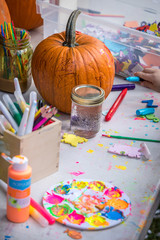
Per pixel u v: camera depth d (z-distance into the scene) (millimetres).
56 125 722
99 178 772
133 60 1170
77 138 890
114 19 1236
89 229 641
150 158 851
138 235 646
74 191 723
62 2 1231
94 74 938
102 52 961
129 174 793
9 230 629
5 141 695
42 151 722
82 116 884
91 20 1195
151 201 723
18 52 975
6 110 731
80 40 1005
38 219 645
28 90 1081
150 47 1136
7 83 1013
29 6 1291
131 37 1151
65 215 665
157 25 1149
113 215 675
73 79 924
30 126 698
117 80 1190
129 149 868
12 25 979
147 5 1162
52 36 1014
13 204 624
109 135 917
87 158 832
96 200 707
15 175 598
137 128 965
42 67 941
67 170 787
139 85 1177
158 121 1001
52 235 628
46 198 698
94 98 865
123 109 1045
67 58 921
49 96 967
